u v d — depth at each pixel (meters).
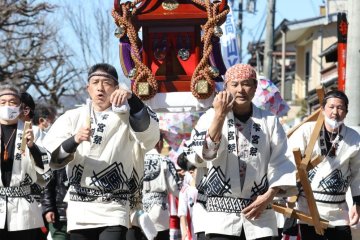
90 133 7.50
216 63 9.85
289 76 49.25
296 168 7.87
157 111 9.83
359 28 13.77
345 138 9.17
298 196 9.16
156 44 9.97
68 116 7.98
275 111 13.00
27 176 9.09
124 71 9.85
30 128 8.70
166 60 9.96
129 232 9.73
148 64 9.97
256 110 7.75
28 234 9.17
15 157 9.04
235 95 7.57
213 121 7.27
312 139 8.79
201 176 7.99
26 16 35.47
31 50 37.47
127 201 7.92
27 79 37.12
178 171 13.45
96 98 7.89
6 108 8.78
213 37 9.71
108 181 7.79
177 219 13.63
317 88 9.15
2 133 9.09
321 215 9.21
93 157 7.80
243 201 7.63
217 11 9.67
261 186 7.66
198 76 9.57
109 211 7.79
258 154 7.62
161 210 12.39
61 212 11.44
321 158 8.54
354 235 10.98
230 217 7.62
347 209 9.37
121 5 9.80
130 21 9.77
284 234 10.31
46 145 7.86
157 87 9.67
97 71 7.90
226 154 7.60
